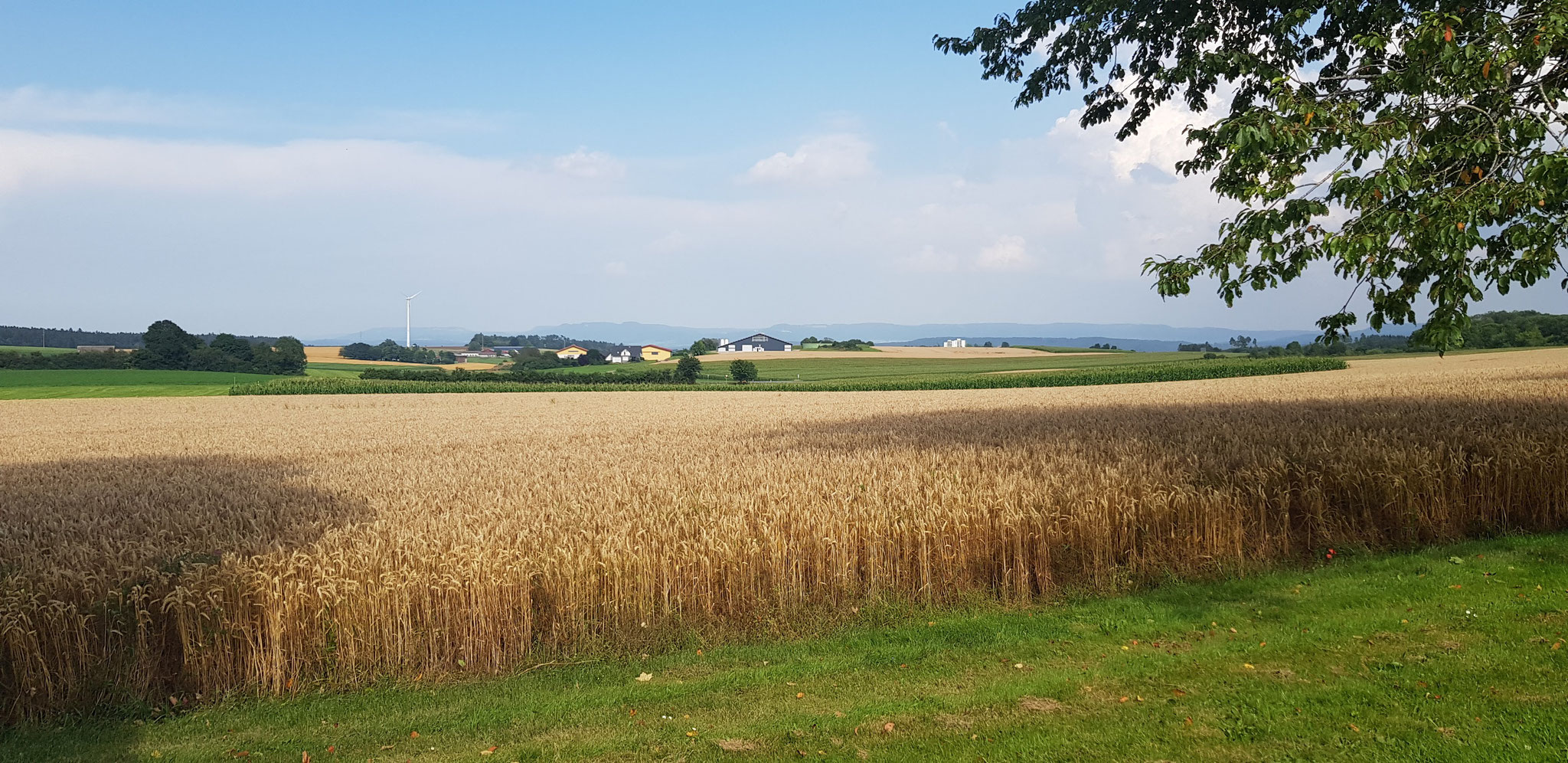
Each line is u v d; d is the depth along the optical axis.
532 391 67.38
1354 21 10.58
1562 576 8.23
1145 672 6.84
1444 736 5.23
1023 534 9.34
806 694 6.97
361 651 7.66
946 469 12.18
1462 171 8.02
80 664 7.14
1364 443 11.55
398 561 8.02
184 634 7.16
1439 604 7.80
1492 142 7.59
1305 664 6.71
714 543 8.73
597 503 10.75
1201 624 8.09
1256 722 5.69
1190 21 11.89
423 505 11.32
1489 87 8.03
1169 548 9.89
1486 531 10.62
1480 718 5.41
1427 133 8.23
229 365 88.12
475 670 7.84
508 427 30.45
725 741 6.05
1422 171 8.33
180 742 6.57
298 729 6.76
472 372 86.31
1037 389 52.62
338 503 11.60
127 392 66.69
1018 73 14.12
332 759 6.16
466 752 6.17
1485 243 7.52
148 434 29.92
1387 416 15.80
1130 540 9.81
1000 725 6.02
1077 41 13.23
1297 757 5.17
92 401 54.09
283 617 7.43
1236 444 12.85
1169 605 8.77
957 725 6.06
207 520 10.44
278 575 7.54
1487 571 8.70
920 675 7.28
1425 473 10.48
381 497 12.32
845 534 9.05
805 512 9.26
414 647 7.80
